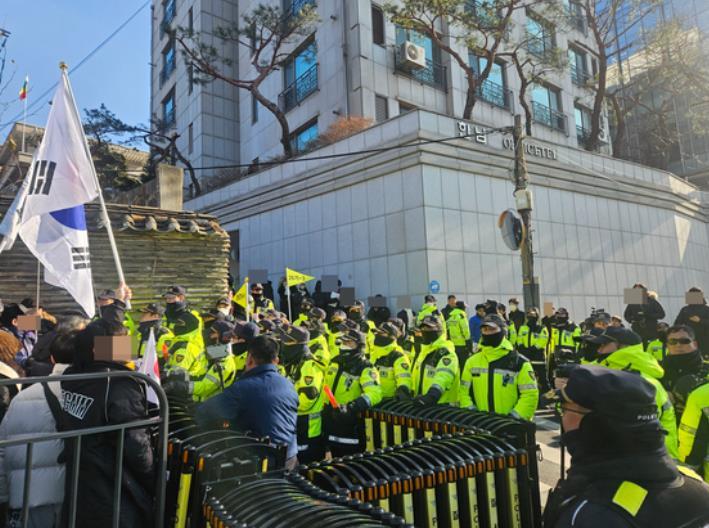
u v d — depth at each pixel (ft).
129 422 8.52
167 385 14.56
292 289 52.90
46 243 13.89
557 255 61.31
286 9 81.56
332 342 28.99
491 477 10.64
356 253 56.03
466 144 53.88
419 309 49.24
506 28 67.26
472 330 40.73
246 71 94.99
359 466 9.91
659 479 4.81
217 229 31.73
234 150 97.91
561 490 5.32
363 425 15.69
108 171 93.15
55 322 22.75
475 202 53.72
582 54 101.65
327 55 71.82
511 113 82.58
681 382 12.57
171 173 36.58
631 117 116.37
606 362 12.96
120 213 29.71
